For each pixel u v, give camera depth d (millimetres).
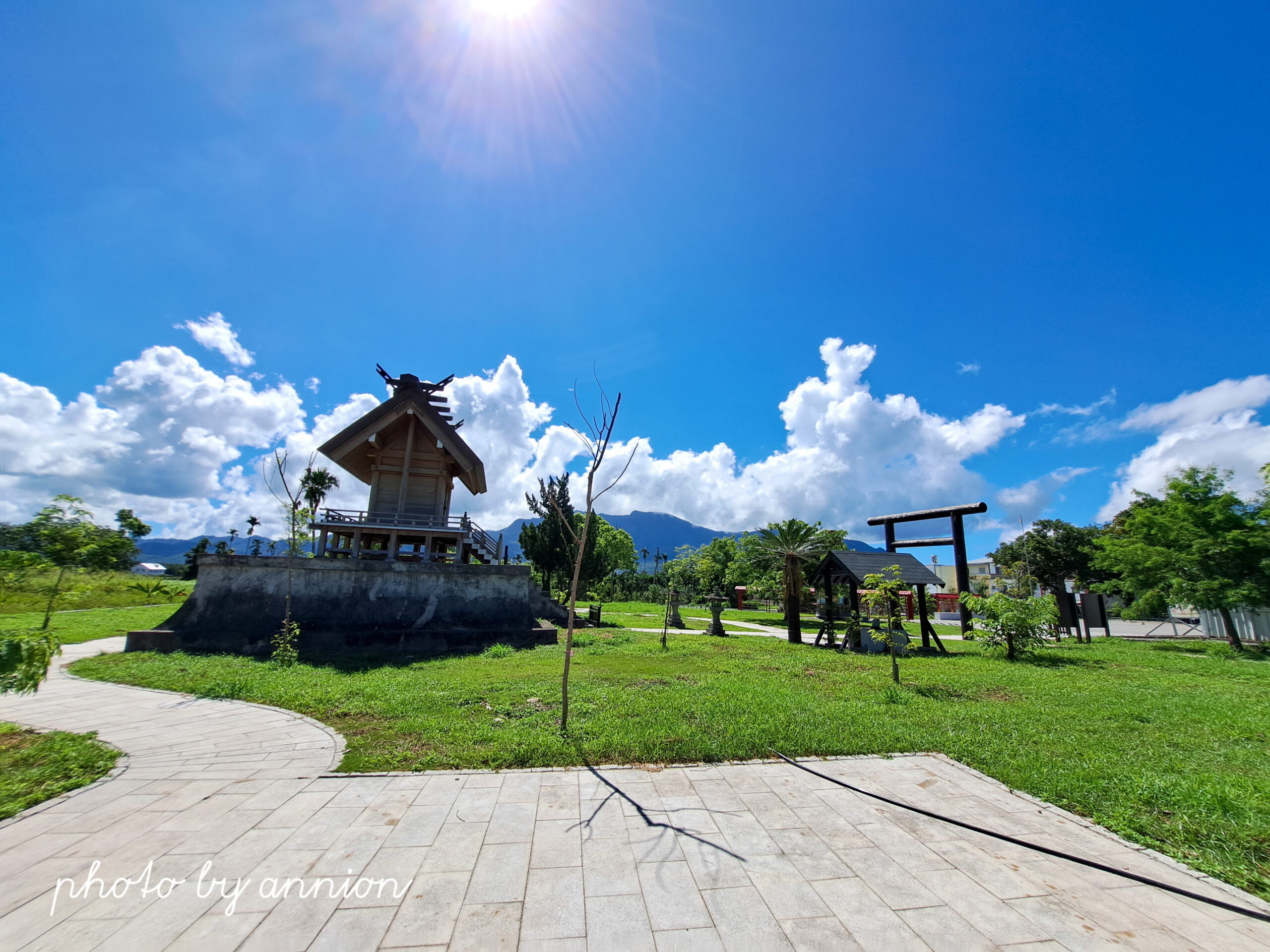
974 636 16062
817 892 3486
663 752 5980
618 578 51875
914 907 3355
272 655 12312
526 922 3125
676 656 13859
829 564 18266
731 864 3816
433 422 17531
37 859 3705
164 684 9312
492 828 4277
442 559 17234
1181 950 3002
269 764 5625
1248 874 3740
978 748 6336
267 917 3113
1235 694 9688
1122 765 5766
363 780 5211
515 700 8180
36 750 5777
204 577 13625
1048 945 3023
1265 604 16641
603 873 3664
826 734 6781
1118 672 12398
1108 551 21094
